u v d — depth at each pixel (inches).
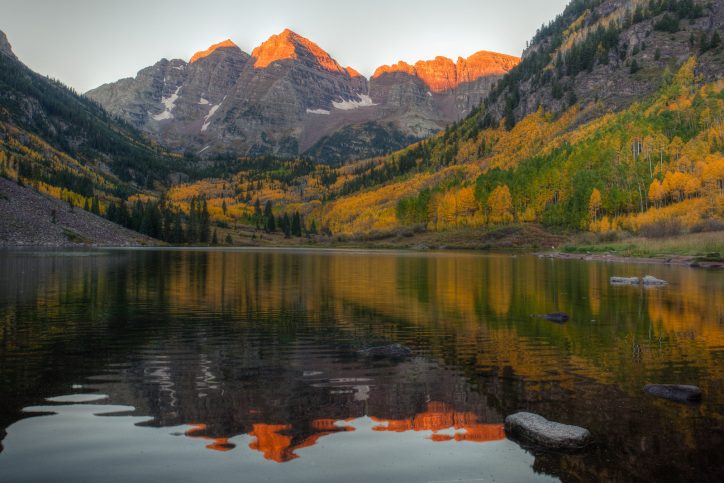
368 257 3705.7
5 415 438.0
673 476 336.5
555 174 6013.8
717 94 6727.4
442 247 5940.0
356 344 744.3
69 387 520.4
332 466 350.6
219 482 324.5
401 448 382.0
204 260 2989.7
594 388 530.3
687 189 4638.3
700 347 732.0
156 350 692.1
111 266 2272.4
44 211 5861.2
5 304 1099.3
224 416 443.8
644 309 1113.4
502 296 1336.1
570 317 1004.6
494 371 599.2
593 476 336.5
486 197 6604.3
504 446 386.9
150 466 345.4
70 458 355.9
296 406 472.1
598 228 4997.5
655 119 6338.6
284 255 3973.9
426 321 948.0
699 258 2763.3
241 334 810.2
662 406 473.7
